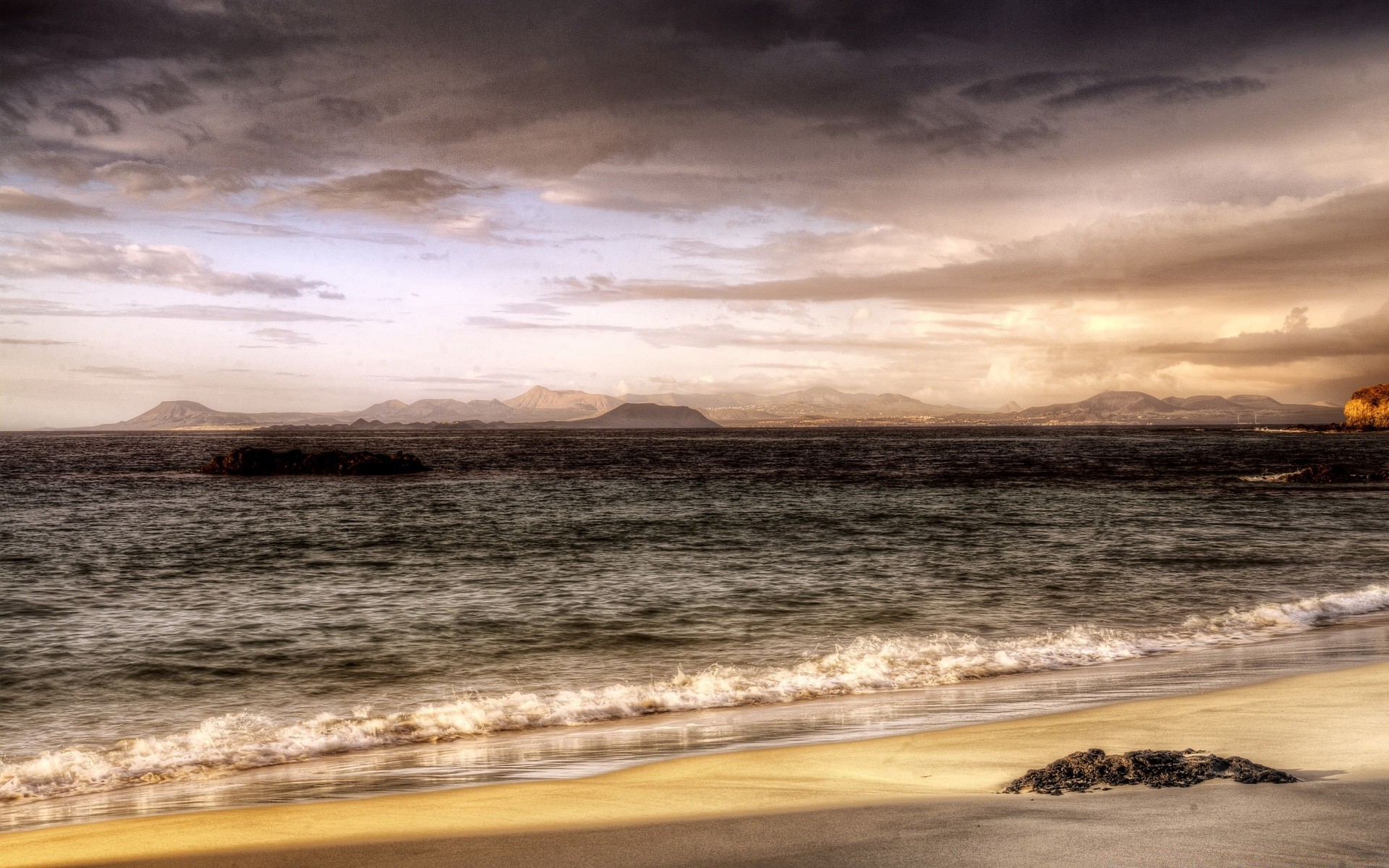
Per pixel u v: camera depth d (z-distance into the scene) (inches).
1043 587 925.2
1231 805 267.1
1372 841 234.8
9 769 406.0
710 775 347.3
